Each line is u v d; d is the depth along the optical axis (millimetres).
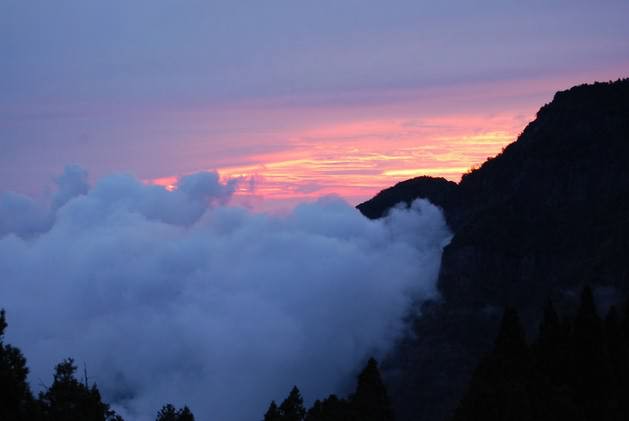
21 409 27531
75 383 32125
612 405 34312
